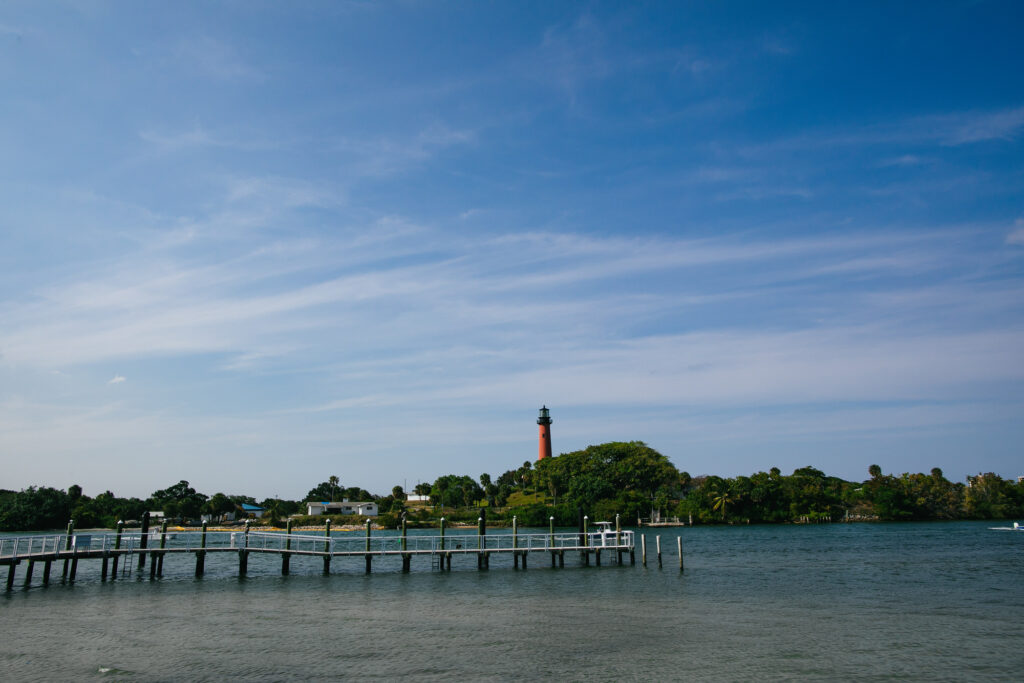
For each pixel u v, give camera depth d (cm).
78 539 4788
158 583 4775
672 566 6072
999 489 17050
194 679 2419
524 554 5694
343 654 2752
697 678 2433
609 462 16188
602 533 6244
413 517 15762
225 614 3588
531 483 18112
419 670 2525
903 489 16775
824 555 7256
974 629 3231
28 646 2870
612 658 2697
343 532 13562
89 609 3709
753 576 5269
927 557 6931
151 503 18025
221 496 17475
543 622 3391
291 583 4822
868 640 2997
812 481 16912
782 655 2741
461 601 4041
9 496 13750
